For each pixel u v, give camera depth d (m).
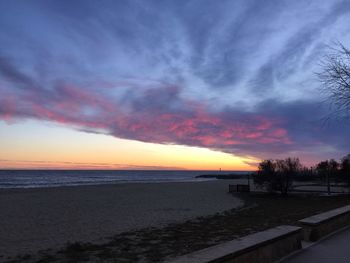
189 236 13.72
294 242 8.11
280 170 43.50
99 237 14.23
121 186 61.62
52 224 18.08
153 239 13.26
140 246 11.95
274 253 7.22
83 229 16.41
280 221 17.78
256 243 6.57
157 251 11.03
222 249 6.05
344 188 50.31
